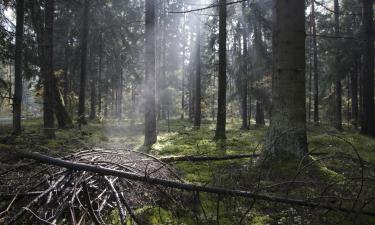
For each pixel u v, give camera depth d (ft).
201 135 56.18
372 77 53.88
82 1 68.90
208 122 112.37
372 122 53.16
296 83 20.97
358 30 70.28
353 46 70.38
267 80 66.90
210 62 88.07
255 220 13.78
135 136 54.39
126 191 15.72
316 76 87.97
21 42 44.39
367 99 53.72
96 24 76.07
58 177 15.55
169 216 14.23
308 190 15.42
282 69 21.18
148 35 42.83
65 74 89.25
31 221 12.28
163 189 15.96
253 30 63.26
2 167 18.53
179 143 42.86
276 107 21.31
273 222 13.57
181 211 14.85
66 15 80.53
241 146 39.01
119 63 98.43
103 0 72.95
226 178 18.25
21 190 14.56
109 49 96.12
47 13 44.11
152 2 42.63
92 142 39.96
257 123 91.15
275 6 22.02
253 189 15.58
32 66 53.98
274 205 14.71
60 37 83.25
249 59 65.62
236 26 64.69
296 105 20.81
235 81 72.79
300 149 20.20
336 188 15.25
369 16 54.29
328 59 79.46
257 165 20.51
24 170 18.51
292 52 21.03
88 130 60.18
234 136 54.08
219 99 48.24
